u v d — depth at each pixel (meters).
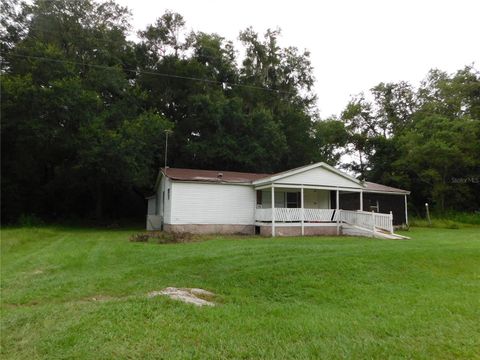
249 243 12.21
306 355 3.45
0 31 24.72
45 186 26.27
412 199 30.28
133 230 20.66
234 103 29.20
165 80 30.89
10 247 11.77
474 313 4.98
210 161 29.45
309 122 35.25
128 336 3.76
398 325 4.43
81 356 3.31
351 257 8.70
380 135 36.59
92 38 27.08
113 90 26.98
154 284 6.71
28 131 21.50
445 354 3.56
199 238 14.62
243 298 6.00
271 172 31.16
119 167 22.33
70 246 12.41
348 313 5.19
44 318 4.42
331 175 18.66
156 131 24.25
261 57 34.44
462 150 26.12
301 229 17.64
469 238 14.16
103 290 6.28
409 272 7.78
